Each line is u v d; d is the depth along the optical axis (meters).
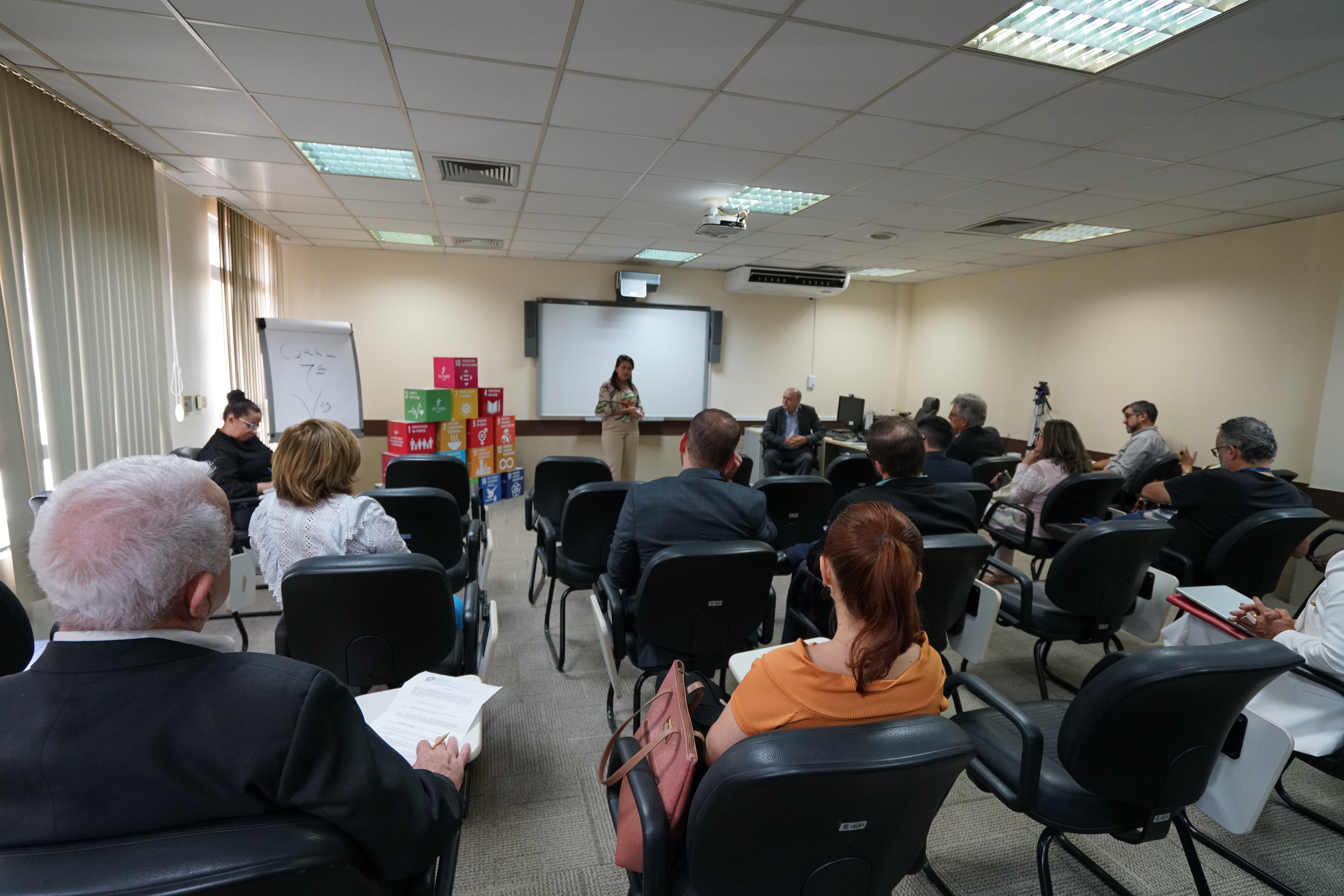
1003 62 2.03
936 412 6.13
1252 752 1.32
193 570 0.70
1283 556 2.39
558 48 2.00
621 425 5.82
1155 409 4.18
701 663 1.88
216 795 0.66
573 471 3.20
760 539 1.99
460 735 1.12
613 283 6.46
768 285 6.31
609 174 3.35
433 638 1.54
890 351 7.46
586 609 3.27
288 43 1.99
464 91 2.34
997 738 1.44
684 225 4.57
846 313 7.26
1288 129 2.48
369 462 5.99
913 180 3.32
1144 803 1.20
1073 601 2.10
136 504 0.66
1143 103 2.29
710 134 2.73
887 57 2.02
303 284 5.70
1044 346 5.67
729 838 0.83
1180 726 1.13
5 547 2.42
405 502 2.25
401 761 0.82
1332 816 1.83
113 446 3.00
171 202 3.65
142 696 0.64
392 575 1.41
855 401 6.54
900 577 0.90
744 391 7.05
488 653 1.73
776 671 0.94
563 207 4.08
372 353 5.91
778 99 2.35
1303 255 3.82
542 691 2.44
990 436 4.27
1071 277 5.39
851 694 0.91
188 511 0.69
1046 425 3.27
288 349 4.80
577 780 1.93
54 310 2.61
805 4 1.73
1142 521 2.05
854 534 0.95
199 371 4.03
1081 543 2.01
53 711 0.62
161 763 0.64
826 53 2.00
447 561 2.44
